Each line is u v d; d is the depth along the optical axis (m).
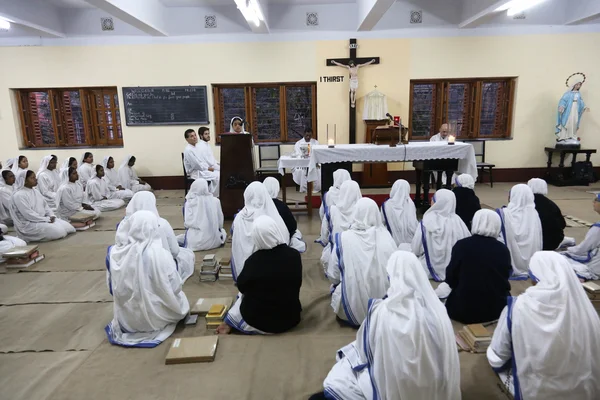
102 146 7.77
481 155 7.65
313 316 2.78
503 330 1.77
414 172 7.84
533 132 7.73
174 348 2.33
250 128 7.79
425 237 3.19
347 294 2.47
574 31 7.36
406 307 1.54
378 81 7.51
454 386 1.52
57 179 6.43
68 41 7.31
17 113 7.62
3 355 2.43
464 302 2.45
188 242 4.21
